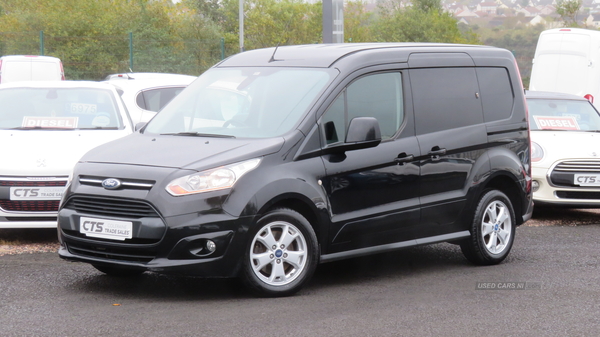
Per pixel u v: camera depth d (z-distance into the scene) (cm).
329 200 577
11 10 4694
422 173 640
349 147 582
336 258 589
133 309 516
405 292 580
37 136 797
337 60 618
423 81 658
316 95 591
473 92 697
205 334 457
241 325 478
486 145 695
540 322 497
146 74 1238
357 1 5344
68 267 650
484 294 577
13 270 634
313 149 572
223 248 526
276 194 543
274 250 550
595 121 1097
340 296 563
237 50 3422
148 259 531
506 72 736
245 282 542
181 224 519
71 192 561
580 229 921
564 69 1786
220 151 554
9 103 862
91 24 4012
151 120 655
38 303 529
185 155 554
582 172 958
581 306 541
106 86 918
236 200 530
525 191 734
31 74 2247
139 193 531
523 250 775
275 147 557
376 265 693
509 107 729
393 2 5228
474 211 685
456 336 462
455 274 654
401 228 629
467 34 5072
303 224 559
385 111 625
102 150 597
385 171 613
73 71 3322
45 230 838
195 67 3247
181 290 576
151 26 4347
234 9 5703
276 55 662
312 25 5256
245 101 618
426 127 651
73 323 479
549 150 973
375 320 495
